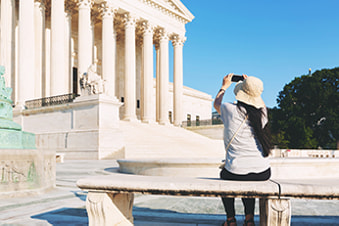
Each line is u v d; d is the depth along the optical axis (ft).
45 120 93.25
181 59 166.40
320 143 178.70
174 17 163.32
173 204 20.21
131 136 95.14
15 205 19.69
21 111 97.76
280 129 173.37
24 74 108.37
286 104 184.75
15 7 125.59
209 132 146.61
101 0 127.24
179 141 103.76
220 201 21.29
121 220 12.29
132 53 138.10
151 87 146.51
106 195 11.43
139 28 155.33
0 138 24.25
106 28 127.65
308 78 180.86
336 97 169.37
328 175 26.30
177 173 25.52
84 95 86.17
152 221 15.55
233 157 11.01
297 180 11.30
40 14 122.42
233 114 11.06
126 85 136.56
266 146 10.93
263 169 10.84
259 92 11.13
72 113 86.89
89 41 120.16
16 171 22.91
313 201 21.83
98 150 78.59
